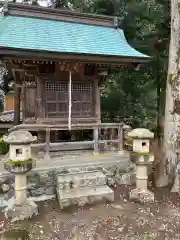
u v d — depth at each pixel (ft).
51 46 23.54
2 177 19.07
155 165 23.38
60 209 17.63
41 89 26.20
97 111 28.40
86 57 24.08
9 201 17.63
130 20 39.70
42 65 25.59
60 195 17.72
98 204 18.54
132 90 41.86
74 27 28.66
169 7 37.11
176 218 16.81
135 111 41.32
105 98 42.29
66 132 31.78
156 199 19.83
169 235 14.76
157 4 37.06
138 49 40.50
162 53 39.47
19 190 16.30
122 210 17.72
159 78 40.86
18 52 21.39
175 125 21.68
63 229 15.12
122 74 41.60
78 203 17.99
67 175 19.48
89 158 24.00
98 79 28.45
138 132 19.01
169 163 22.34
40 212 17.17
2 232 14.56
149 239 14.28
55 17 28.45
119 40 29.30
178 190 20.89
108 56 24.70
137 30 39.78
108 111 42.16
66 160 23.16
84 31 28.60
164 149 23.20
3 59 22.06
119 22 37.35
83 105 28.19
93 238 14.23
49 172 20.26
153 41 39.42
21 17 26.76
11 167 15.81
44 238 14.21
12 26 24.85
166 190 21.67
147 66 40.70
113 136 30.53
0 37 22.56
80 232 14.80
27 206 16.37
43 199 19.06
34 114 28.86
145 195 19.12
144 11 38.65
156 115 40.96
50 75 26.35
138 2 38.88
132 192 19.51
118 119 41.63
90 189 18.72
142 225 15.78
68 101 27.45
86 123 27.63
